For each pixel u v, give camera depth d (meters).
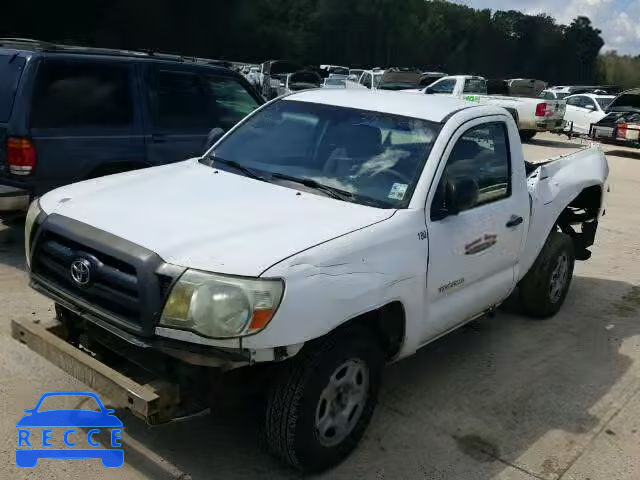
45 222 3.42
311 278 3.04
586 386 4.69
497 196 4.50
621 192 12.94
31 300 5.24
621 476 3.67
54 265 3.34
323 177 4.00
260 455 3.54
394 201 3.75
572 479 3.61
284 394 3.16
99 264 3.10
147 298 2.92
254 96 7.79
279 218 3.41
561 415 4.27
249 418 3.87
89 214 3.38
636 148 19.44
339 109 4.40
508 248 4.65
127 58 6.54
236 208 3.52
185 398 3.02
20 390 3.95
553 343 5.40
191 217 3.34
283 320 2.92
